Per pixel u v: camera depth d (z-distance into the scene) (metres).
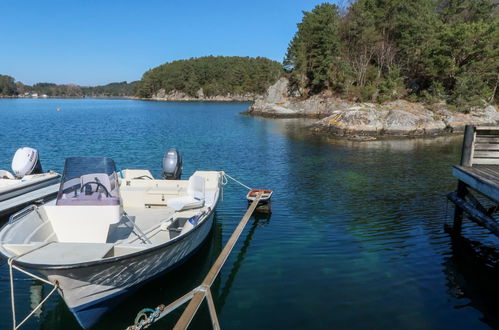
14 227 7.53
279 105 67.94
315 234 10.75
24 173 14.20
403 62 59.94
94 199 7.72
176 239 7.38
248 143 30.27
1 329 6.59
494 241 10.26
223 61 188.75
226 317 6.73
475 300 7.28
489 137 11.25
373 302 7.18
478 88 46.75
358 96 59.62
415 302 7.20
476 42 49.34
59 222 7.53
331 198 14.45
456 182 17.12
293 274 8.34
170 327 6.61
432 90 50.84
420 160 22.98
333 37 66.31
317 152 26.00
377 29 65.44
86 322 6.65
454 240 10.30
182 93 178.00
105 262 6.10
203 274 8.48
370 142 31.94
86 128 42.03
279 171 19.62
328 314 6.80
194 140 31.86
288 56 75.44
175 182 11.53
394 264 8.82
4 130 39.03
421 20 57.78
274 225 11.52
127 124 47.97
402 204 13.65
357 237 10.51
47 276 6.02
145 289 7.88
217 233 10.94
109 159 8.33
